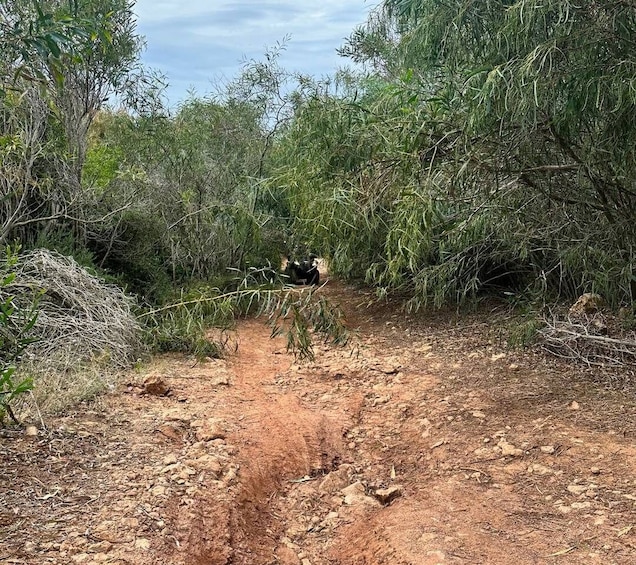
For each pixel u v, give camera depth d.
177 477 3.25
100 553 2.50
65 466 3.25
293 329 5.37
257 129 9.23
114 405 4.25
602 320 5.22
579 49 3.97
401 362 5.61
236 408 4.45
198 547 2.78
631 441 3.60
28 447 3.38
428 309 7.30
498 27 4.59
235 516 3.09
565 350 5.18
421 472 3.65
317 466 3.90
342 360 5.79
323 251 7.67
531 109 4.10
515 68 4.07
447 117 4.81
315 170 6.50
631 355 4.90
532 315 5.75
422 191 4.93
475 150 4.59
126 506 2.89
